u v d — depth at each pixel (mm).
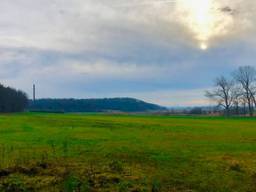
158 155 29891
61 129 59094
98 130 57594
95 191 18484
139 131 56781
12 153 29188
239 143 40438
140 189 19047
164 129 63031
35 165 22562
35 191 18484
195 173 23234
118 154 29859
